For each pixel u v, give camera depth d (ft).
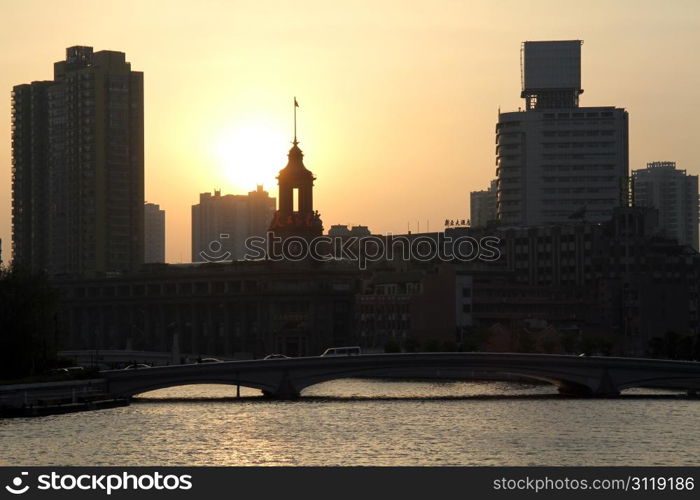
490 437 654.94
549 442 636.48
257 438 648.79
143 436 649.20
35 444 613.52
